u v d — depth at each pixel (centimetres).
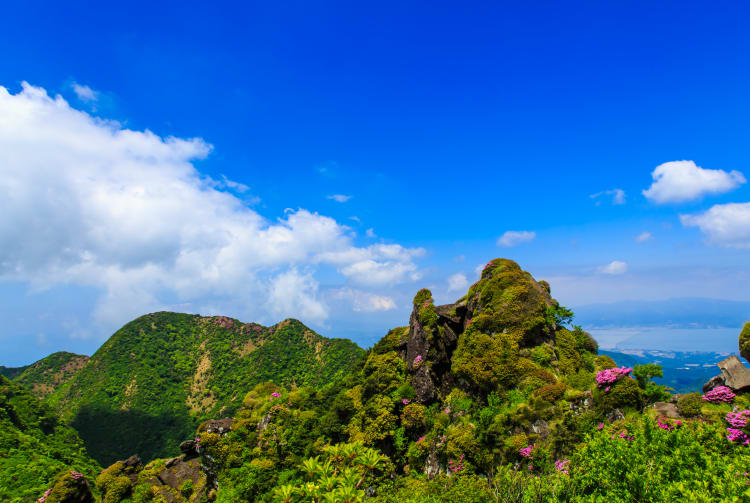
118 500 5131
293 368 16462
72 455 9962
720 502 1020
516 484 1831
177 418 14988
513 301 3994
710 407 2475
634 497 1244
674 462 1315
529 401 3153
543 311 3912
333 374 15175
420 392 4241
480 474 3062
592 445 1498
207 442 5191
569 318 3884
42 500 4931
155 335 19962
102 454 12356
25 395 11700
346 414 4762
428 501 2450
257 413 5803
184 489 5253
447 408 3838
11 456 7862
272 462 4809
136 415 14700
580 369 3469
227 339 19988
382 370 4741
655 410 2670
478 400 3625
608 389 2867
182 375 17750
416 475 3597
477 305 4412
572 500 1411
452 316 4656
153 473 5500
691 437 1478
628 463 1337
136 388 16200
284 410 5519
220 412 14975
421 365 4362
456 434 3322
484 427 3241
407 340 4934
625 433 1702
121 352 18312
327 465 2038
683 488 1114
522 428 3033
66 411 14762
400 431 4041
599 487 1407
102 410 14775
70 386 17012
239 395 15650
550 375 3359
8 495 6419
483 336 3859
